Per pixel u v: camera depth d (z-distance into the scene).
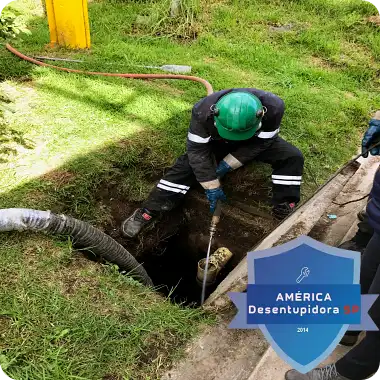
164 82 4.96
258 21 6.51
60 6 5.20
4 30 4.32
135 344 2.45
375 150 2.29
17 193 3.38
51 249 2.92
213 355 2.43
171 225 4.08
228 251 3.76
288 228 3.06
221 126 2.99
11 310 2.52
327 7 6.81
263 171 4.02
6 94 4.46
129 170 3.93
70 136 4.03
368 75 5.50
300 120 4.60
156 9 6.28
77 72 4.91
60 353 2.36
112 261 3.25
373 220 1.87
